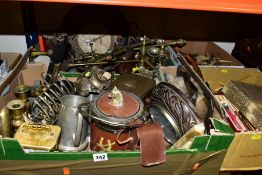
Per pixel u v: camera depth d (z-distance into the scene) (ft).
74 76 3.97
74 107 2.93
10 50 5.14
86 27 4.64
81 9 4.53
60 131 2.83
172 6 2.26
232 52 5.20
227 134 2.80
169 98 3.06
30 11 4.59
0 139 2.47
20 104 3.12
